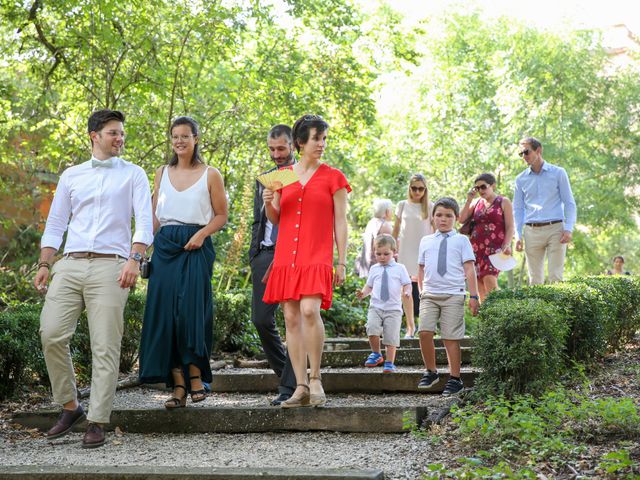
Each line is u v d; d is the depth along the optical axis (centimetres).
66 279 504
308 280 517
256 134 1207
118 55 1049
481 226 829
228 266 1120
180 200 551
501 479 385
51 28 1070
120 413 547
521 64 2238
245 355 931
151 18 1062
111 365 500
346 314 1162
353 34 1394
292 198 535
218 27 1085
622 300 775
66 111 1163
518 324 549
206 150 1197
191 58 1136
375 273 729
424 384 637
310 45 1405
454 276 625
